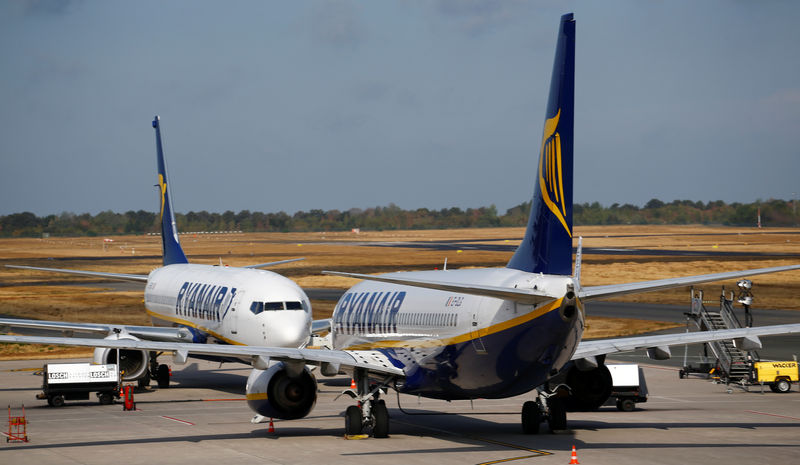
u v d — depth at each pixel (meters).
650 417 90.19
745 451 69.88
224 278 117.19
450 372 75.56
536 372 69.56
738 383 116.94
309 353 74.81
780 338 169.25
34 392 113.50
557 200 70.00
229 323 108.94
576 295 65.31
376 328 87.06
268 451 71.25
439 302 76.69
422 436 79.19
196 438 78.31
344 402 105.75
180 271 135.75
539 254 71.31
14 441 76.38
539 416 79.88
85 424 87.19
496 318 69.31
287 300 107.00
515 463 65.19
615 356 152.62
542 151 71.88
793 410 95.00
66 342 70.19
